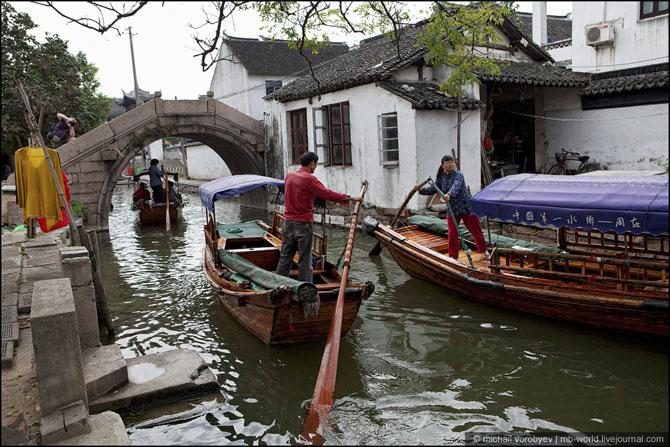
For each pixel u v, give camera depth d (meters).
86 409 4.29
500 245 8.53
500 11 10.98
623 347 6.40
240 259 7.87
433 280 8.68
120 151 15.99
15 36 16.28
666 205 5.64
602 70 12.48
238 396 5.57
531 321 7.30
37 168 8.02
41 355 4.14
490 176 14.02
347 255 6.60
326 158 15.63
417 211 12.43
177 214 17.81
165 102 16.73
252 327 6.94
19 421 4.33
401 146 12.90
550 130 14.87
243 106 26.88
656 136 12.48
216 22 6.18
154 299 8.96
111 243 14.23
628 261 6.23
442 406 5.32
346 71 15.43
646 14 11.41
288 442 4.76
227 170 27.81
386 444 4.70
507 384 5.72
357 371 6.09
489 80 12.59
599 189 6.37
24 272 8.41
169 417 5.09
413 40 14.81
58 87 17.86
